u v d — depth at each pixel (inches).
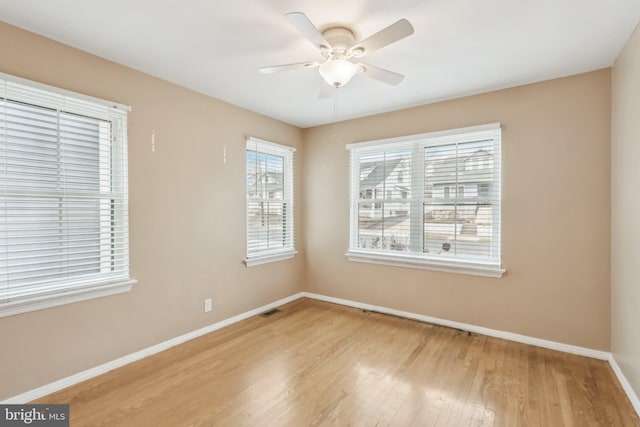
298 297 165.2
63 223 83.7
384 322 130.9
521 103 109.4
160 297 104.8
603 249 97.2
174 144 108.3
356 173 150.4
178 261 110.0
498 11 68.9
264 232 145.6
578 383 85.2
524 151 109.1
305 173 166.4
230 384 85.3
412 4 66.5
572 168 101.5
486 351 104.2
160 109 104.2
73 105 84.7
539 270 107.3
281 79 105.3
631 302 78.0
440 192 127.4
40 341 79.1
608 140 96.0
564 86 102.3
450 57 90.1
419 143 131.7
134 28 75.9
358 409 75.0
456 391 82.0
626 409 74.5
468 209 121.5
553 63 93.7
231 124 128.4
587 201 99.3
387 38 63.9
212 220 121.4
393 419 71.4
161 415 72.6
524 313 110.3
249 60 92.4
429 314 130.2
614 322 92.4
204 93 117.6
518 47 84.5
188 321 113.5
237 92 116.7
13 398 75.0
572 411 74.0
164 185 105.4
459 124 121.3
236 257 131.6
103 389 82.7
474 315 120.0
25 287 77.4
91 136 89.0
